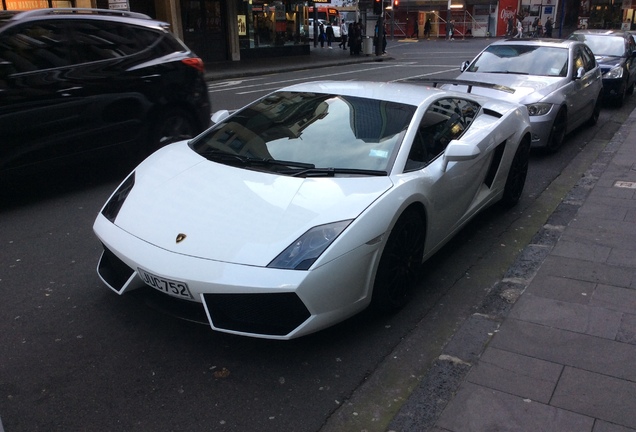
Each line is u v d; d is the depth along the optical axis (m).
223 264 2.90
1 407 2.74
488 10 47.09
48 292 3.86
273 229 3.03
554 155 8.07
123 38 6.39
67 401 2.79
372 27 38.69
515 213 5.68
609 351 3.12
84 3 18.80
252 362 3.13
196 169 3.68
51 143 5.64
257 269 2.86
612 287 3.85
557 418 2.61
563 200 5.94
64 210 5.53
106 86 6.04
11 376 2.97
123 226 3.32
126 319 3.53
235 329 2.94
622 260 4.28
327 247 2.97
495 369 2.97
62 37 5.78
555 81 8.11
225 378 2.99
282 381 2.99
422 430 2.61
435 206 3.87
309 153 3.77
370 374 3.08
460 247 4.82
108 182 6.48
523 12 45.97
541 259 4.40
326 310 2.99
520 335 3.29
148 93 6.48
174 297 3.06
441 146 4.15
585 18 40.75
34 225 5.11
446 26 47.22
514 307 3.61
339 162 3.67
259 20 26.09
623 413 2.64
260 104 4.54
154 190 3.53
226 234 3.04
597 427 2.55
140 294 3.27
